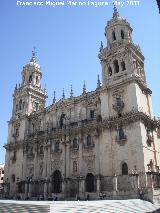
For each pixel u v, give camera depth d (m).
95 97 64.06
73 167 60.59
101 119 59.50
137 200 42.34
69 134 63.91
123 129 54.53
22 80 88.38
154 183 47.22
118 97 58.44
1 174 112.06
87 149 59.06
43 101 87.56
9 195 71.88
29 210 31.00
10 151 79.50
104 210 33.72
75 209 31.69
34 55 92.69
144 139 52.03
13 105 86.25
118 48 63.59
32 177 69.19
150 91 62.31
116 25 68.00
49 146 67.94
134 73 58.72
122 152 52.97
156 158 54.28
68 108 69.44
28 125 79.12
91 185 56.25
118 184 50.53
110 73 64.06
